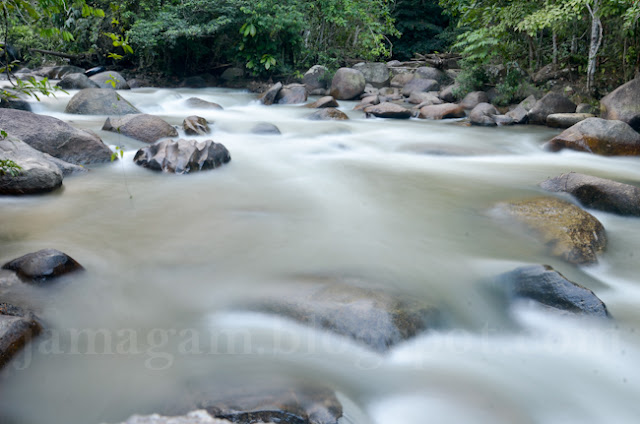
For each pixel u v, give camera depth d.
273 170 6.56
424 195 5.64
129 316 2.90
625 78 11.59
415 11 25.42
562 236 4.09
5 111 6.17
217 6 16.77
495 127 10.88
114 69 18.78
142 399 2.21
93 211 4.64
